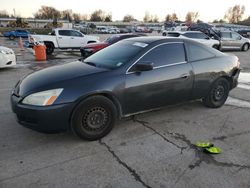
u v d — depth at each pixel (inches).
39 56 496.1
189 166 124.3
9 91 251.4
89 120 143.2
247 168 123.3
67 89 135.6
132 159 129.7
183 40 181.0
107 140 148.9
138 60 157.2
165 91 167.3
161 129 165.2
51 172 118.2
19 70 372.5
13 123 170.4
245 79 325.7
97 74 146.4
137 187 108.7
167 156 133.0
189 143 147.4
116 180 113.2
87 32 2253.9
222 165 125.5
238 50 745.0
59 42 654.5
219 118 185.8
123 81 149.4
